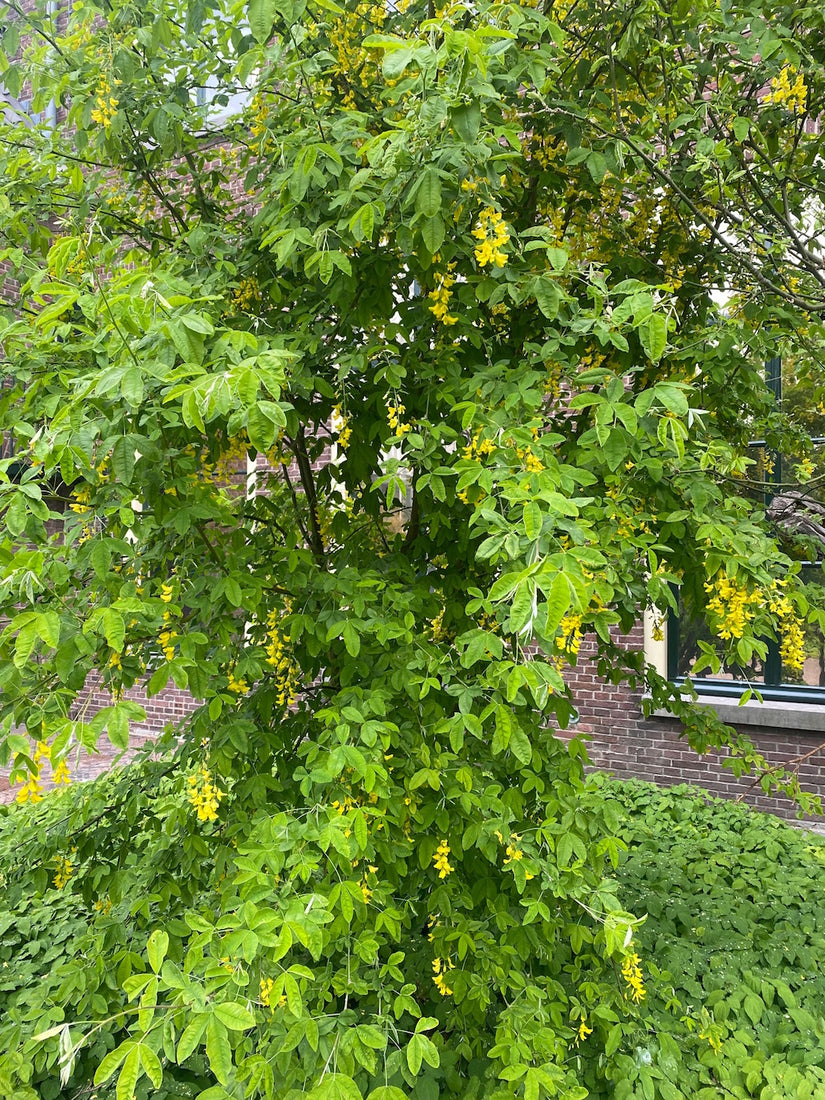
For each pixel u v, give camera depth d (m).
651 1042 2.50
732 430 2.95
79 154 2.49
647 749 5.64
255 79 2.42
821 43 2.42
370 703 1.77
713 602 1.96
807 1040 2.66
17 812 3.77
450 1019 2.21
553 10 2.30
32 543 1.55
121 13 2.11
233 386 1.25
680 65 2.32
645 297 1.56
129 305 1.44
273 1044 1.45
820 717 5.07
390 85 2.12
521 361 2.05
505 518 1.58
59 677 1.42
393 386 1.94
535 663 1.39
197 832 2.20
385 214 1.84
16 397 1.94
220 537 2.11
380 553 2.78
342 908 1.43
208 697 1.87
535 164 2.49
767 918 3.59
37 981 3.08
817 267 2.90
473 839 1.86
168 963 1.15
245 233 2.54
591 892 1.79
